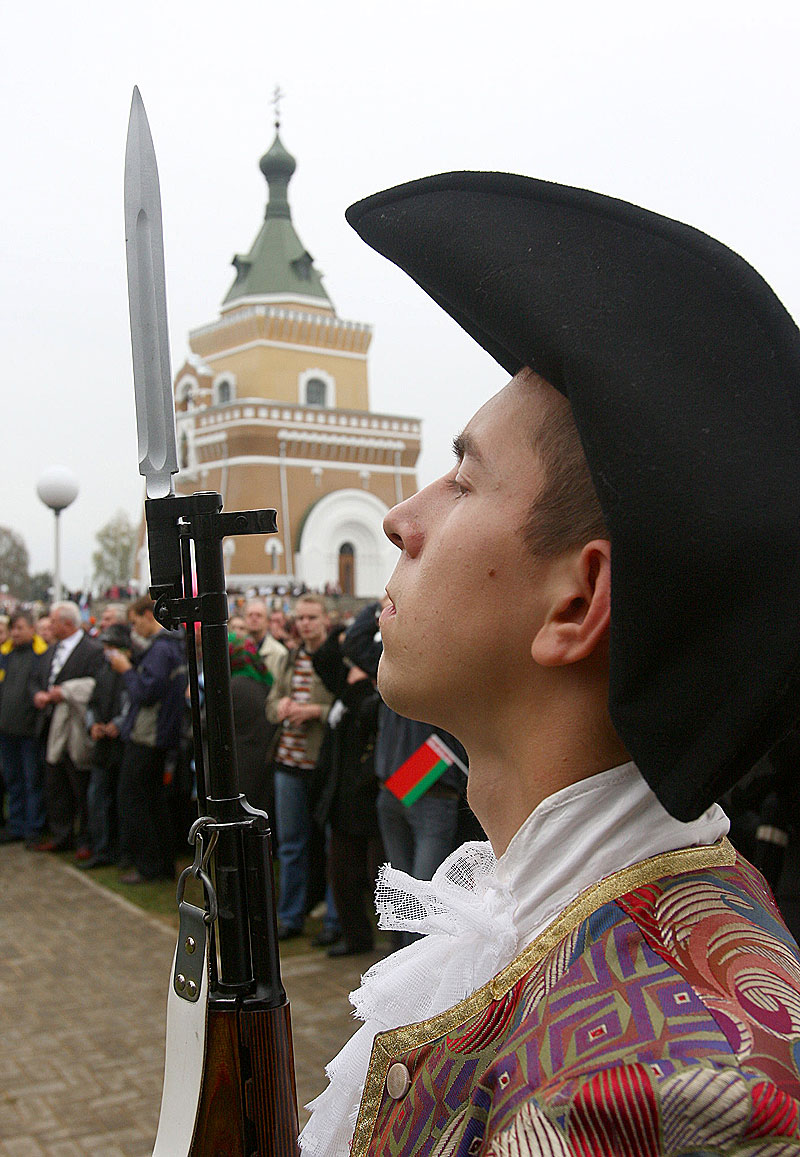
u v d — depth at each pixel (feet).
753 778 8.32
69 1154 10.65
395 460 133.69
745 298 1.88
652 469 1.80
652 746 1.89
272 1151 2.66
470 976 2.38
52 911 19.98
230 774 2.76
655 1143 1.56
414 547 2.45
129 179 2.87
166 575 2.75
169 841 22.09
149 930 18.56
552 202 2.12
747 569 1.76
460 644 2.28
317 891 17.83
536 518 2.18
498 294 2.04
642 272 1.94
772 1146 1.51
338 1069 2.69
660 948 1.88
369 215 2.43
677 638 1.84
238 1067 2.65
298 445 126.31
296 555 124.47
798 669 1.76
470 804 2.53
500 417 2.30
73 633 24.89
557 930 2.08
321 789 16.17
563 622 2.18
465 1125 1.96
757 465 1.78
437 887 2.58
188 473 133.28
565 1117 1.63
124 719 21.98
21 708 26.08
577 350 1.90
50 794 25.44
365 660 14.51
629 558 1.83
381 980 2.67
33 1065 12.80
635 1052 1.68
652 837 2.16
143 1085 12.23
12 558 206.39
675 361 1.86
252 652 17.52
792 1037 1.68
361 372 137.80
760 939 1.93
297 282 137.90
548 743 2.26
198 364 140.56
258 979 2.73
